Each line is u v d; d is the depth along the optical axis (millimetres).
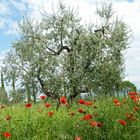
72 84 32906
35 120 9242
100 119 9211
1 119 9656
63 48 35719
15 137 8578
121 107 10203
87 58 34094
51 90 33000
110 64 34094
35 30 36188
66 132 8602
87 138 8477
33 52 34625
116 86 33344
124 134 8586
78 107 11148
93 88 33219
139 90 11820
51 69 33625
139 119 9422
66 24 35812
